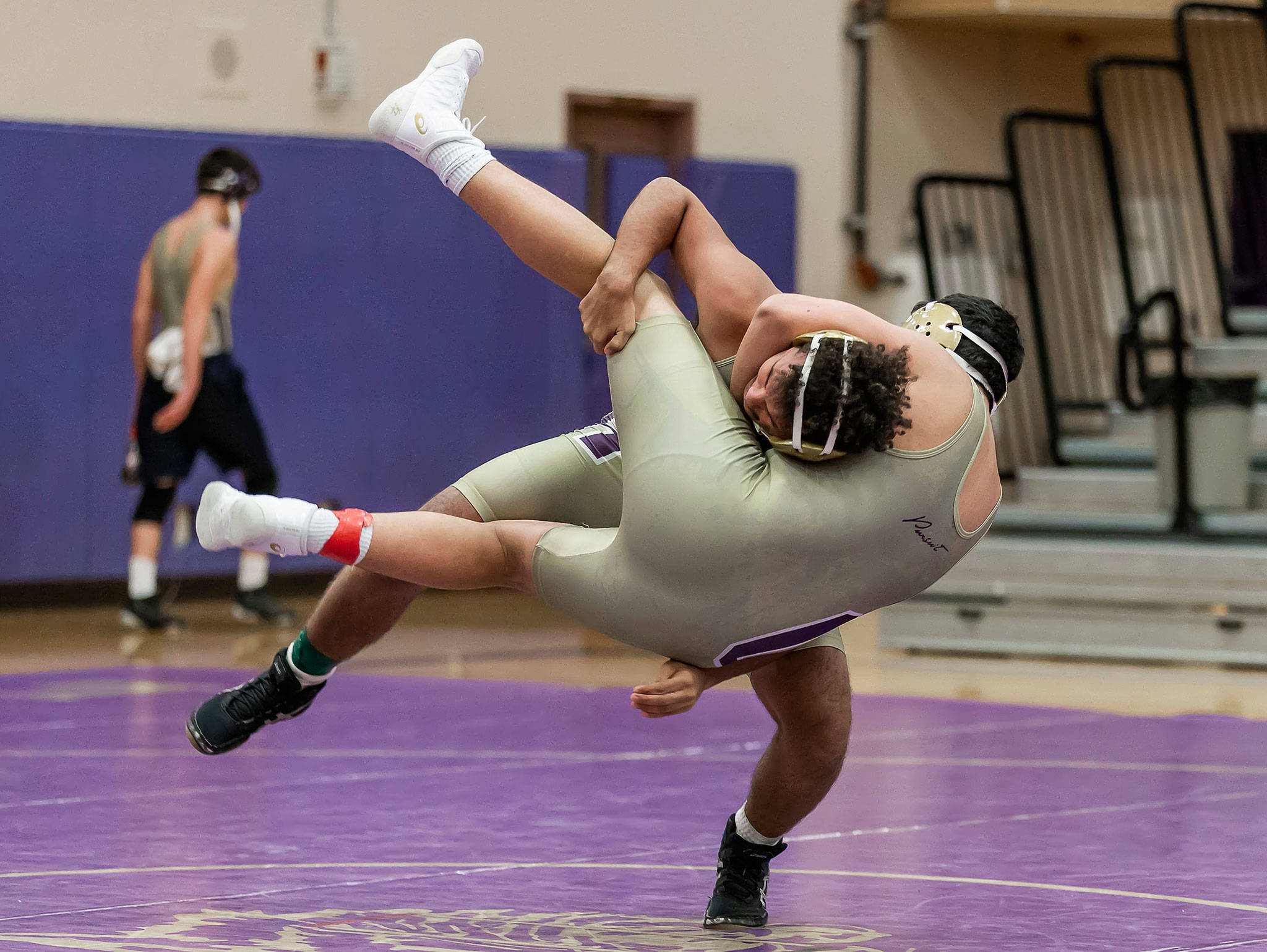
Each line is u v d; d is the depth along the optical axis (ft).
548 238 13.85
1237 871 17.93
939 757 25.13
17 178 42.27
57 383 42.91
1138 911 16.11
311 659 15.49
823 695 14.89
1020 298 56.03
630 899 16.42
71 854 18.10
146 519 41.11
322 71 47.83
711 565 12.91
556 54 51.52
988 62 56.85
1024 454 53.83
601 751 25.48
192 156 44.29
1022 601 37.91
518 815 20.61
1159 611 37.19
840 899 16.49
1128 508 39.99
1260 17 44.34
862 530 12.94
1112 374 54.34
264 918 15.30
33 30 44.24
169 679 32.78
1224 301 44.96
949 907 16.19
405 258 47.55
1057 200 56.29
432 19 49.55
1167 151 53.57
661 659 37.24
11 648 37.40
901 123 56.08
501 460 14.92
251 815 20.40
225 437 41.39
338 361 46.68
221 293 41.39
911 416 13.01
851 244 55.72
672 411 13.10
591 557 13.44
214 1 46.60
